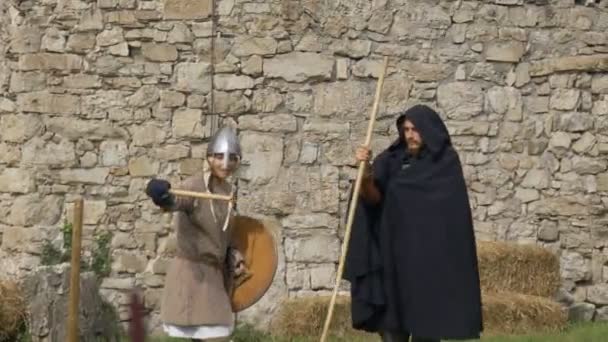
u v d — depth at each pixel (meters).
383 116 18.39
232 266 11.84
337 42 18.39
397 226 11.31
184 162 18.09
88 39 18.11
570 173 18.78
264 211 18.17
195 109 18.12
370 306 11.33
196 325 11.47
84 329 14.80
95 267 17.62
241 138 18.22
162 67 18.12
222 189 11.82
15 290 14.92
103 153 18.08
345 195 18.28
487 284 17.61
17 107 18.16
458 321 11.08
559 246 18.80
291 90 18.30
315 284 18.17
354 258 11.40
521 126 18.75
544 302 17.27
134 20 18.11
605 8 19.00
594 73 18.81
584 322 18.38
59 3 18.09
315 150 18.28
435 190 11.24
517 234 18.70
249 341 16.78
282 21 18.28
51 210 18.03
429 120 11.38
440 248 11.16
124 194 18.06
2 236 18.16
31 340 14.77
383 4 18.48
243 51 18.23
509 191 18.70
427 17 18.58
